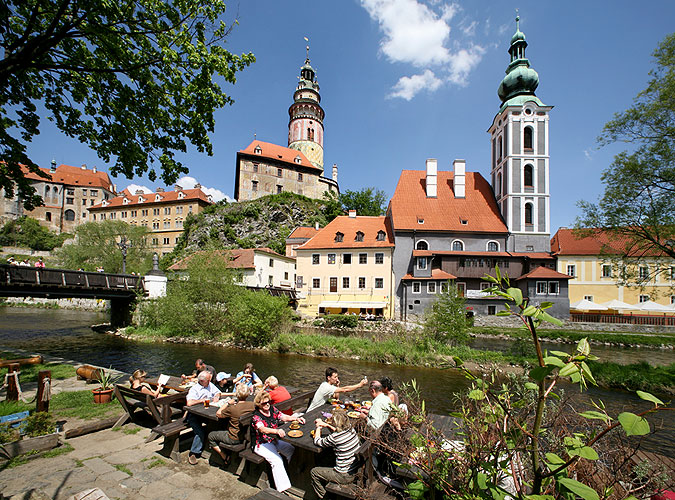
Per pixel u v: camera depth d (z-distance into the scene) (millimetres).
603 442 2938
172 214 84750
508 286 2053
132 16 7652
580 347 1965
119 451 5668
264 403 5055
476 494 2455
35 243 83312
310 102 81125
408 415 3727
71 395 8258
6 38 7336
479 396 2639
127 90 8336
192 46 8219
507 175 41125
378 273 40031
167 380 7598
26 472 4906
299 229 54781
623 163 18094
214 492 4594
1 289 19688
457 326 20172
